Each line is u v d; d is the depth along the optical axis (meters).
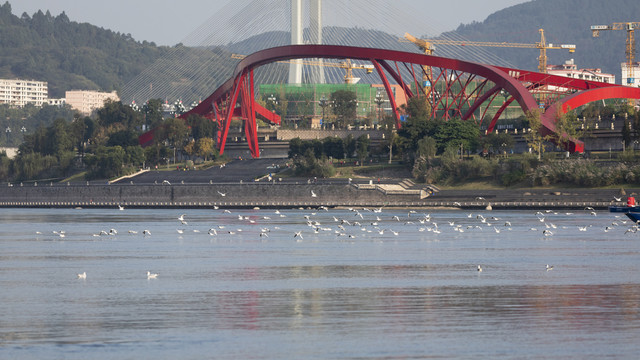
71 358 50.69
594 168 199.12
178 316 63.12
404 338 55.50
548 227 136.00
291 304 68.25
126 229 148.00
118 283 80.19
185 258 101.44
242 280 82.06
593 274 85.81
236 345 53.75
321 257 102.00
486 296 71.88
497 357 50.66
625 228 144.12
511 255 103.62
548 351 52.03
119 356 51.16
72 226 157.38
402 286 77.88
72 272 88.62
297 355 51.25
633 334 56.47
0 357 50.91
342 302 69.12
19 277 84.69
